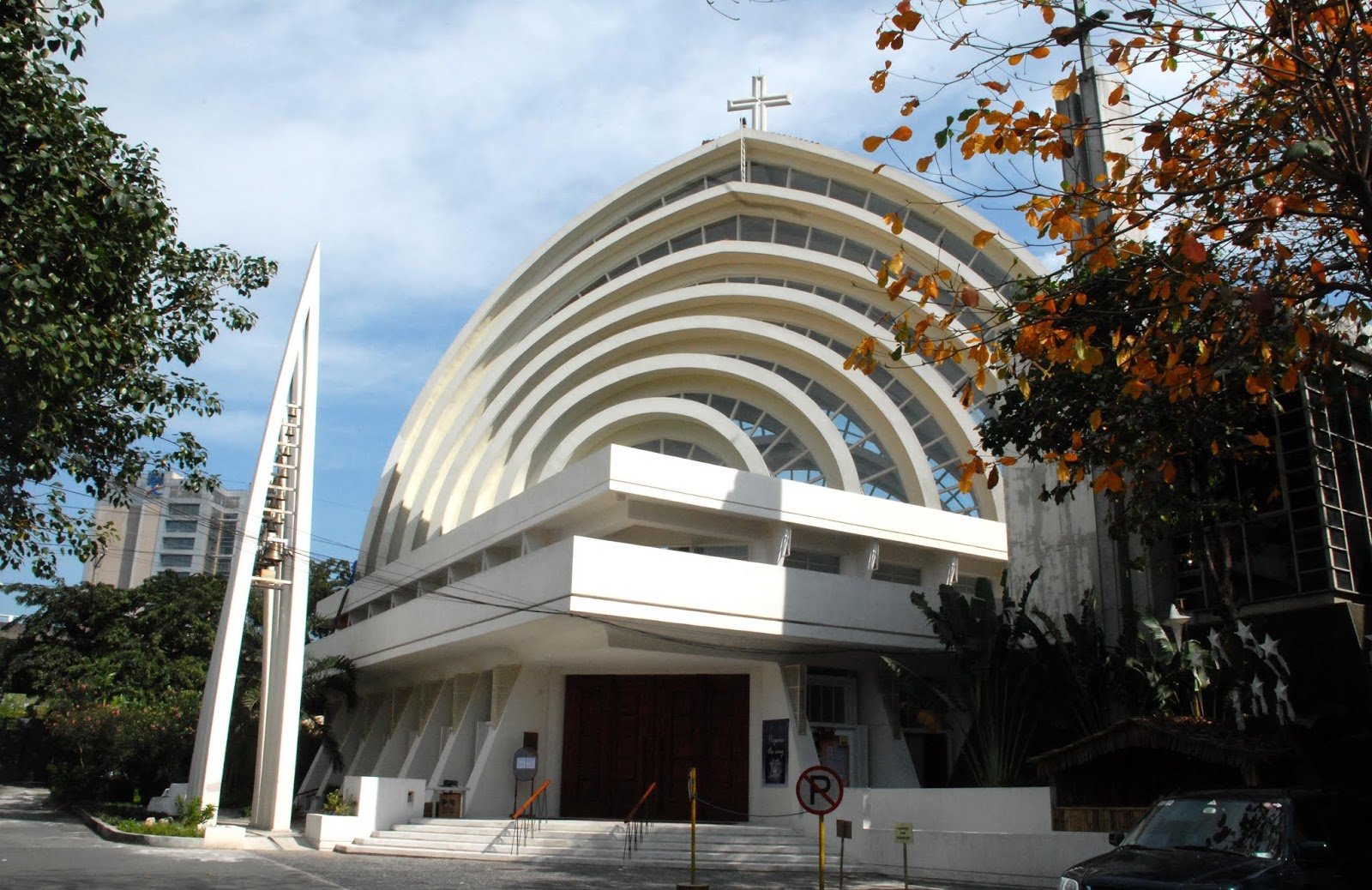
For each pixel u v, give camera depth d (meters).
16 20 9.67
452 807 23.86
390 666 30.89
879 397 27.95
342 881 15.48
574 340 31.73
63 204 9.88
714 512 22.47
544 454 31.14
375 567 35.53
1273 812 9.20
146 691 36.00
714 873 17.06
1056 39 9.00
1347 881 8.97
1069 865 14.42
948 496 28.56
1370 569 17.02
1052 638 20.39
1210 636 16.78
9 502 11.40
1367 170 8.67
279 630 25.69
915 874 16.36
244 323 13.66
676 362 28.78
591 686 25.53
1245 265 10.62
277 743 24.66
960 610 19.33
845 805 19.08
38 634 39.84
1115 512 19.78
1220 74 9.62
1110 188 10.12
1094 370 13.44
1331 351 9.83
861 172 32.12
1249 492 16.39
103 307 11.40
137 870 15.95
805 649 22.97
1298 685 16.45
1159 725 14.17
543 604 20.89
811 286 32.03
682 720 24.56
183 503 104.12
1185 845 9.38
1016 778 18.78
